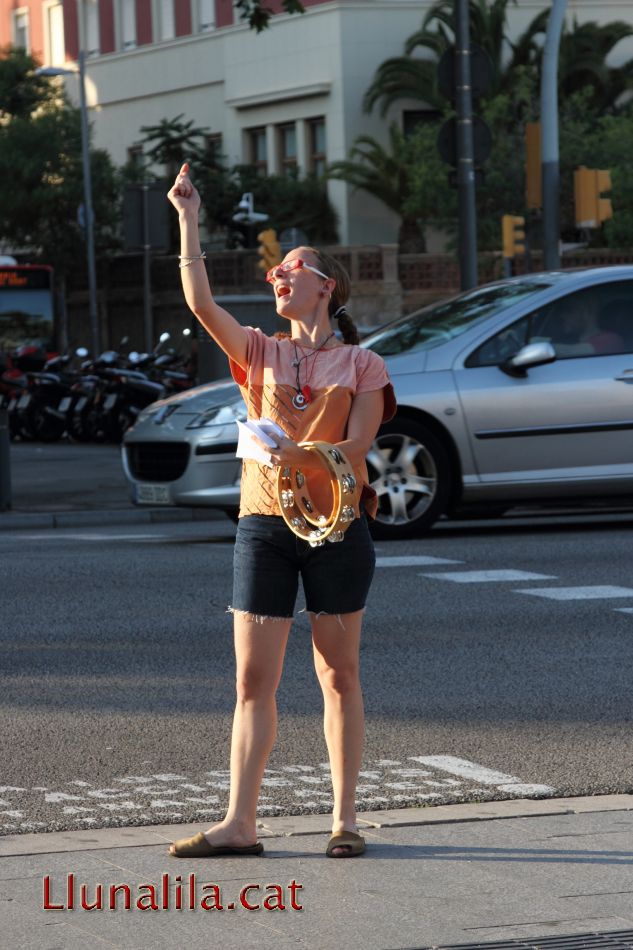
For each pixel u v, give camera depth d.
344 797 11.85
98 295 115.12
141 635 21.11
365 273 105.06
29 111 114.56
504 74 109.69
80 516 37.31
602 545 29.39
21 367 81.69
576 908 10.45
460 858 11.51
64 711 16.97
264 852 11.74
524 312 30.89
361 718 12.06
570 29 114.12
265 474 11.92
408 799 13.55
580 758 15.07
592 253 100.50
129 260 112.06
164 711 16.97
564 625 21.67
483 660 19.47
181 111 124.94
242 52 119.38
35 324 88.38
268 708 11.91
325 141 114.81
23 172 109.69
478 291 32.44
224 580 25.69
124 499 41.03
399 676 18.61
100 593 24.45
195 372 63.66
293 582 12.05
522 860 11.45
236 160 120.81
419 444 30.09
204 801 13.63
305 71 114.81
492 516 34.75
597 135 102.00
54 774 14.55
